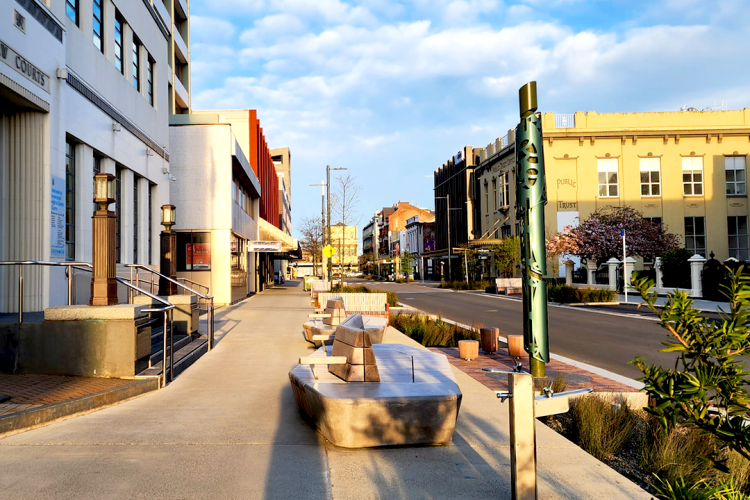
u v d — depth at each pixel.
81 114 13.15
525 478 3.45
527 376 3.49
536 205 6.56
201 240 24.77
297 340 12.77
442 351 11.95
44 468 4.32
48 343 7.44
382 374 6.02
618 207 39.31
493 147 50.16
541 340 6.60
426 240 85.69
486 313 21.83
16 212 11.28
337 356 6.05
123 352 7.44
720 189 41.00
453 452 4.89
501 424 5.84
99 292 7.91
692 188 41.12
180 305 11.45
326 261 37.03
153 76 19.70
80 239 13.21
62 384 6.87
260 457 4.68
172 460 4.56
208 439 5.15
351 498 3.85
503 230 47.25
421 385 5.48
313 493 3.92
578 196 40.59
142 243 18.11
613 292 26.45
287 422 5.79
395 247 110.75
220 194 24.86
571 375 8.98
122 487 3.95
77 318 7.44
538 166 6.54
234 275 26.58
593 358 11.05
